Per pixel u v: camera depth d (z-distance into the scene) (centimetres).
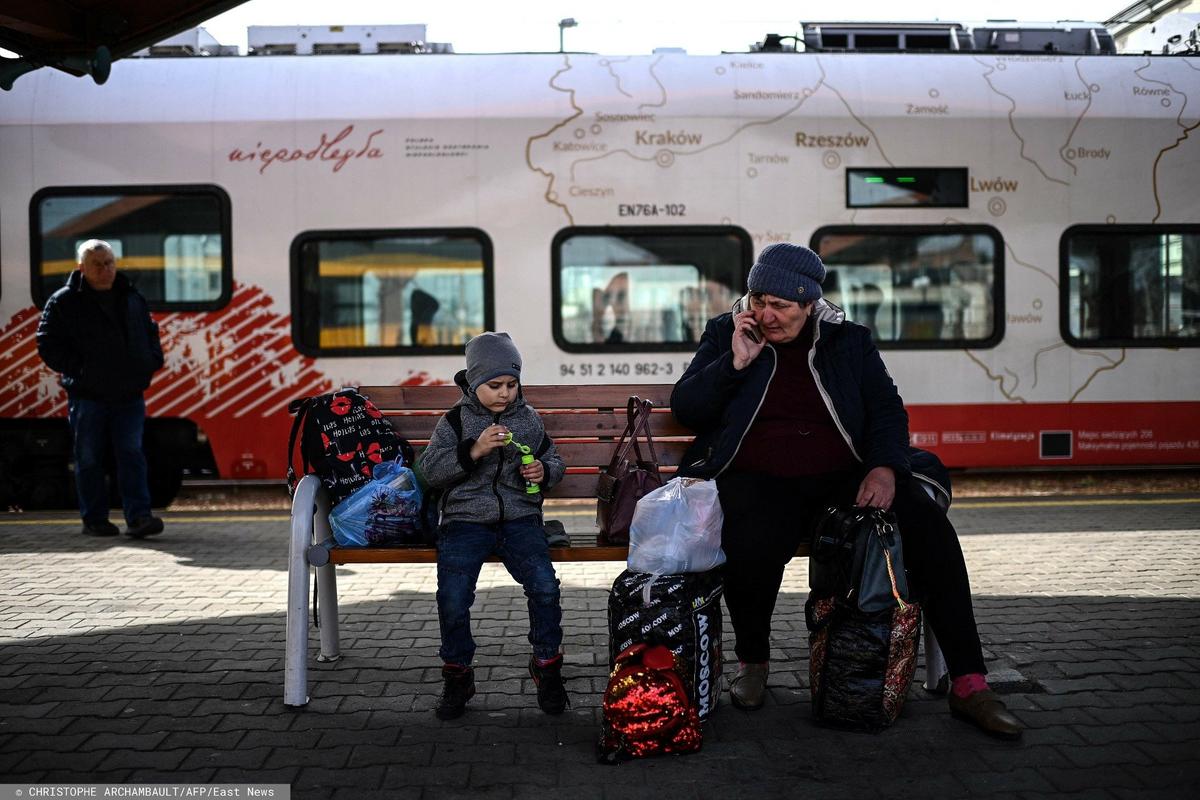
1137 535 650
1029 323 797
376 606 490
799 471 365
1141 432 805
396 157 772
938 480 369
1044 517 719
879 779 297
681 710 312
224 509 804
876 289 789
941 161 790
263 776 300
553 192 774
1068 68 812
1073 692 364
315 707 356
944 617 341
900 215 787
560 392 414
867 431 367
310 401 382
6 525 713
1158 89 811
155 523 659
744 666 362
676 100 779
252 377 775
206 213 772
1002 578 538
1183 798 281
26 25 432
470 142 773
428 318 777
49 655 413
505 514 348
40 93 779
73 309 627
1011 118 795
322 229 771
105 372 633
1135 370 804
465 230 773
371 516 362
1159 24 945
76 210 773
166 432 794
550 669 344
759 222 779
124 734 332
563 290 777
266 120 771
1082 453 802
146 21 465
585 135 773
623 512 352
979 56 812
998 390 796
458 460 340
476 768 306
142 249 774
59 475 802
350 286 776
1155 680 376
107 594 515
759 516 352
